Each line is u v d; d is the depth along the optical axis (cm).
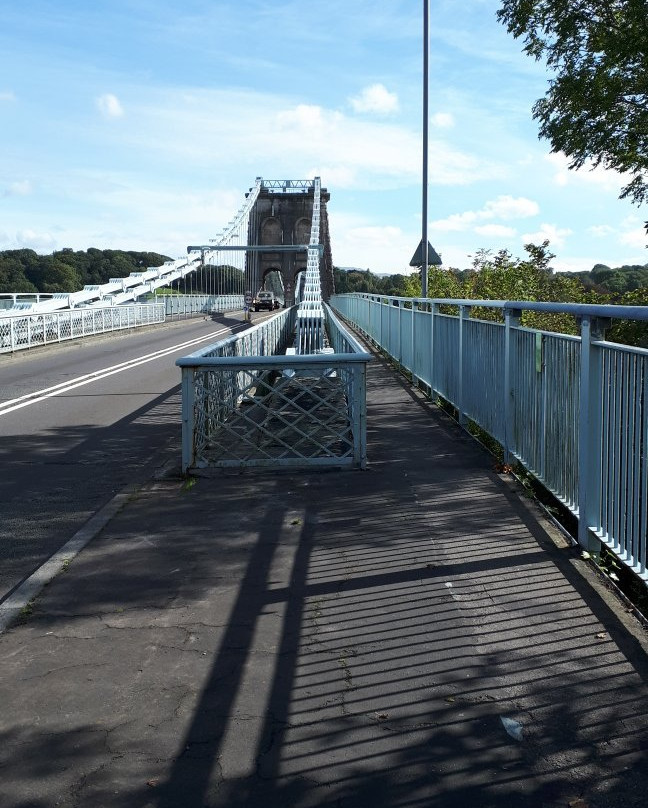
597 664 309
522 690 291
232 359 656
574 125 1066
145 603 383
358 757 252
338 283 10381
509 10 1079
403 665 313
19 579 430
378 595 384
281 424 854
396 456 710
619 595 376
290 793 235
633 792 232
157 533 496
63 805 231
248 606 376
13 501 608
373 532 485
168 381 1483
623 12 974
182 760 253
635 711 275
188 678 307
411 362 1256
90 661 323
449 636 337
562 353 495
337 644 333
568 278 1291
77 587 407
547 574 405
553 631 339
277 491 594
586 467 432
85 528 512
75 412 1090
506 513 516
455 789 235
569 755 251
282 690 296
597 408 425
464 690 293
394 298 1548
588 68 1038
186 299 5191
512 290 1312
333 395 666
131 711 284
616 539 395
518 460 619
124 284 4228
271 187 10888
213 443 675
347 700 288
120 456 784
